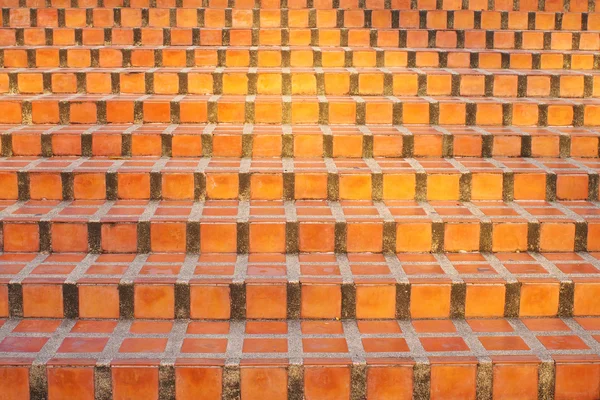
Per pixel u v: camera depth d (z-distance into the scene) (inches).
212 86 215.6
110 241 152.4
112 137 184.9
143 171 169.0
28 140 184.1
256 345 125.6
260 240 153.6
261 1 255.6
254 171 170.4
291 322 136.2
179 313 136.3
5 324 132.6
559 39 246.5
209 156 186.7
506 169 174.4
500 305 138.2
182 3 255.6
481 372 119.7
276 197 171.0
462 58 233.8
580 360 120.0
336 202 170.4
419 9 256.7
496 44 245.9
